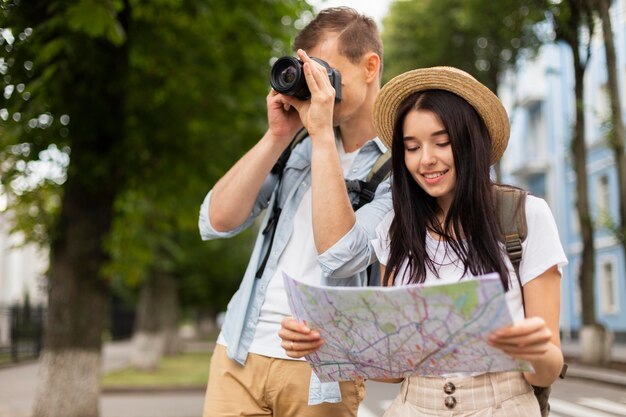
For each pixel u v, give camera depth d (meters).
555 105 23.81
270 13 8.17
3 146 6.84
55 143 7.00
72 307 6.96
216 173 8.91
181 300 24.84
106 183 7.08
